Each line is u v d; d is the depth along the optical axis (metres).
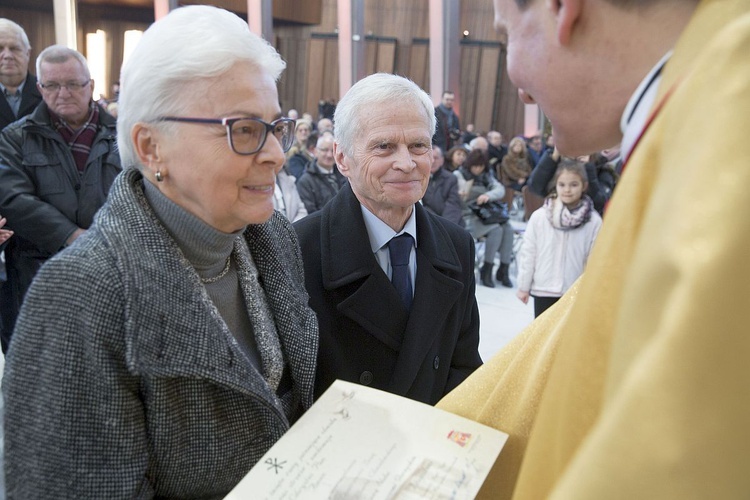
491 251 6.27
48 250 2.49
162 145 0.87
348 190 1.48
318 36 17.52
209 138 0.85
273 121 0.90
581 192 3.59
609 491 0.25
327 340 1.38
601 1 0.41
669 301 0.26
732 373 0.24
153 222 0.90
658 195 0.30
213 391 0.89
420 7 16.47
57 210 2.49
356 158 1.41
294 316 1.07
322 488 0.70
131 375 0.82
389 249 1.45
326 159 4.38
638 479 0.24
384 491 0.68
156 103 0.85
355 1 13.20
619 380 0.28
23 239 2.61
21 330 0.82
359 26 13.36
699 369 0.24
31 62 16.17
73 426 0.79
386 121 1.38
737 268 0.24
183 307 0.85
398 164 1.36
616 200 0.37
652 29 0.40
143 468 0.83
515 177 7.91
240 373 0.88
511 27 0.47
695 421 0.24
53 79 2.48
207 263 0.96
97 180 2.54
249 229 1.08
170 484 0.88
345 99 1.47
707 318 0.24
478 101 16.59
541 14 0.44
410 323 1.40
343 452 0.74
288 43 17.69
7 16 15.75
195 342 0.85
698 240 0.25
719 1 0.35
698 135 0.29
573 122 0.46
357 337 1.41
